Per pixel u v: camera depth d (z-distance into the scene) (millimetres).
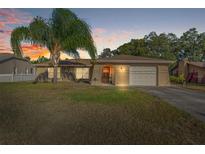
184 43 56625
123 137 5426
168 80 24016
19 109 8875
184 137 5453
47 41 21312
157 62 23797
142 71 24109
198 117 7703
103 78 28344
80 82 27859
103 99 11727
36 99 11688
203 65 30547
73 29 20875
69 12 21062
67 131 5879
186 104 10648
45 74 31219
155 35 50688
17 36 20859
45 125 6461
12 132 5789
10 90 16469
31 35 20797
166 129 6129
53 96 12914
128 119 7238
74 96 12891
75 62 32062
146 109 9047
